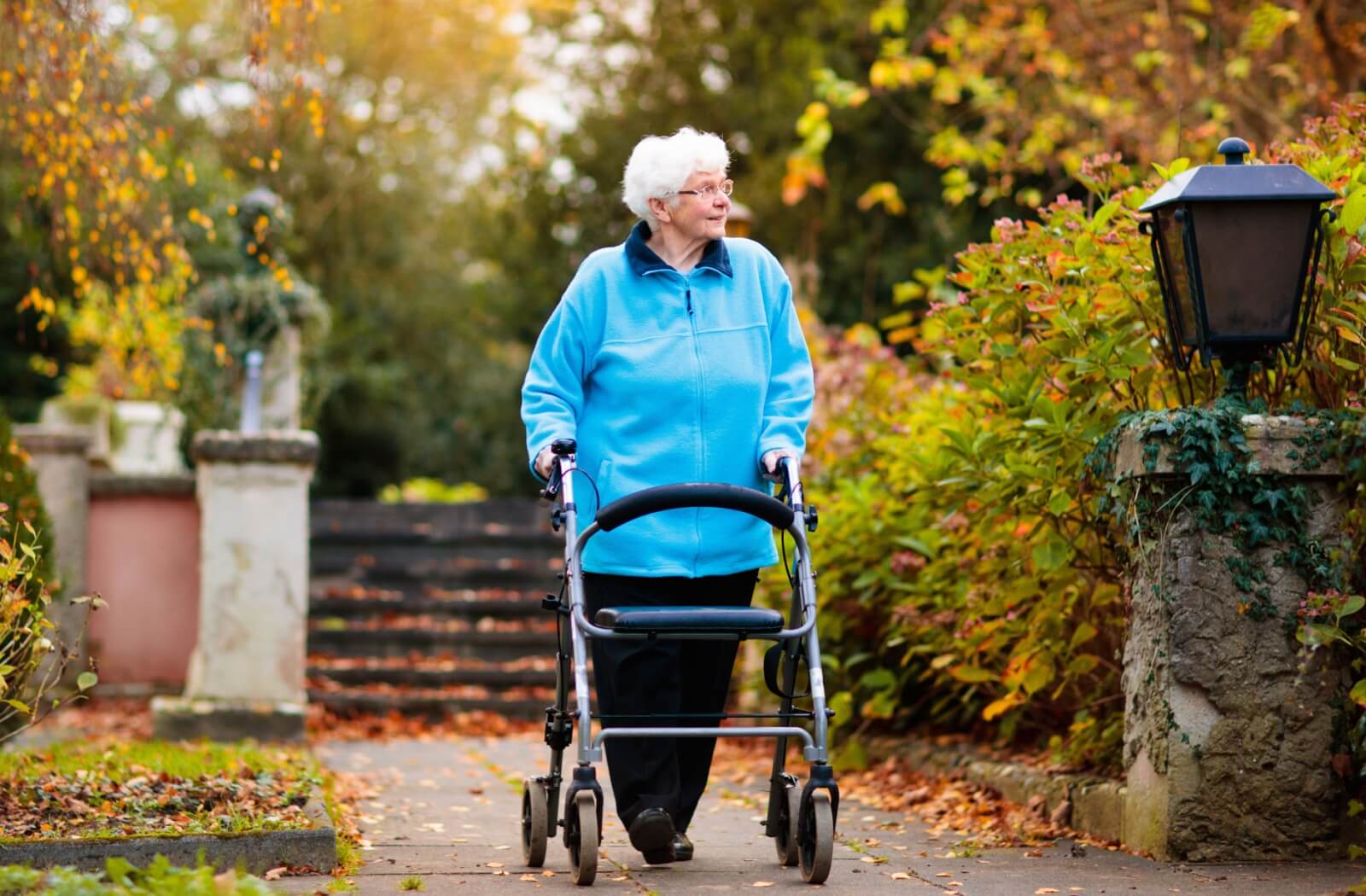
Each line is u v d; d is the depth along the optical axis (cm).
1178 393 452
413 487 1528
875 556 646
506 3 2238
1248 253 406
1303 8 794
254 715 802
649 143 407
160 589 1027
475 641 1065
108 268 762
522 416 406
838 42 1753
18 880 303
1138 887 367
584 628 367
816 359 840
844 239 1798
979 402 498
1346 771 404
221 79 1930
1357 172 427
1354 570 408
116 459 1397
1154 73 954
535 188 2094
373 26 2214
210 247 1436
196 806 457
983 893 361
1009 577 535
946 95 1031
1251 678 406
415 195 2322
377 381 2175
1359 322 415
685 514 396
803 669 696
